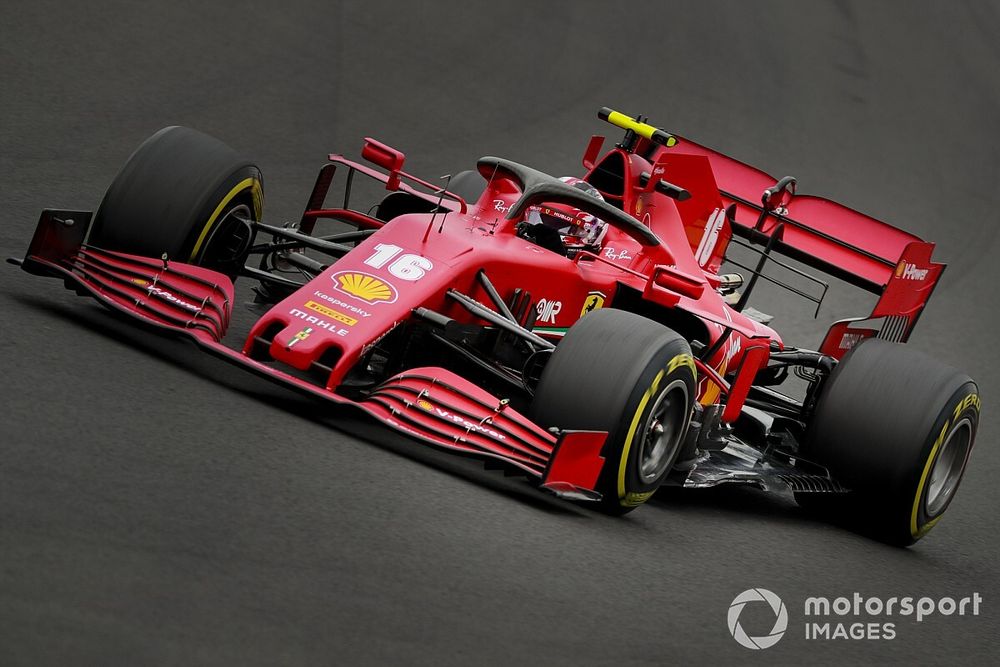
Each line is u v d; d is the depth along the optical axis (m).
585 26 72.38
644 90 65.50
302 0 62.19
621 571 19.09
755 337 24.22
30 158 36.50
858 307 47.94
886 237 32.78
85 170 36.78
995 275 55.50
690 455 24.61
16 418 17.73
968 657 20.31
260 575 15.08
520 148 52.50
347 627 14.45
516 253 24.41
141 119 43.06
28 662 12.12
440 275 22.67
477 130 53.19
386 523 17.75
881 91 77.50
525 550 18.52
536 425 21.41
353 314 21.56
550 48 67.12
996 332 48.62
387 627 14.71
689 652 16.84
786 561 23.03
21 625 12.70
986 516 30.73
